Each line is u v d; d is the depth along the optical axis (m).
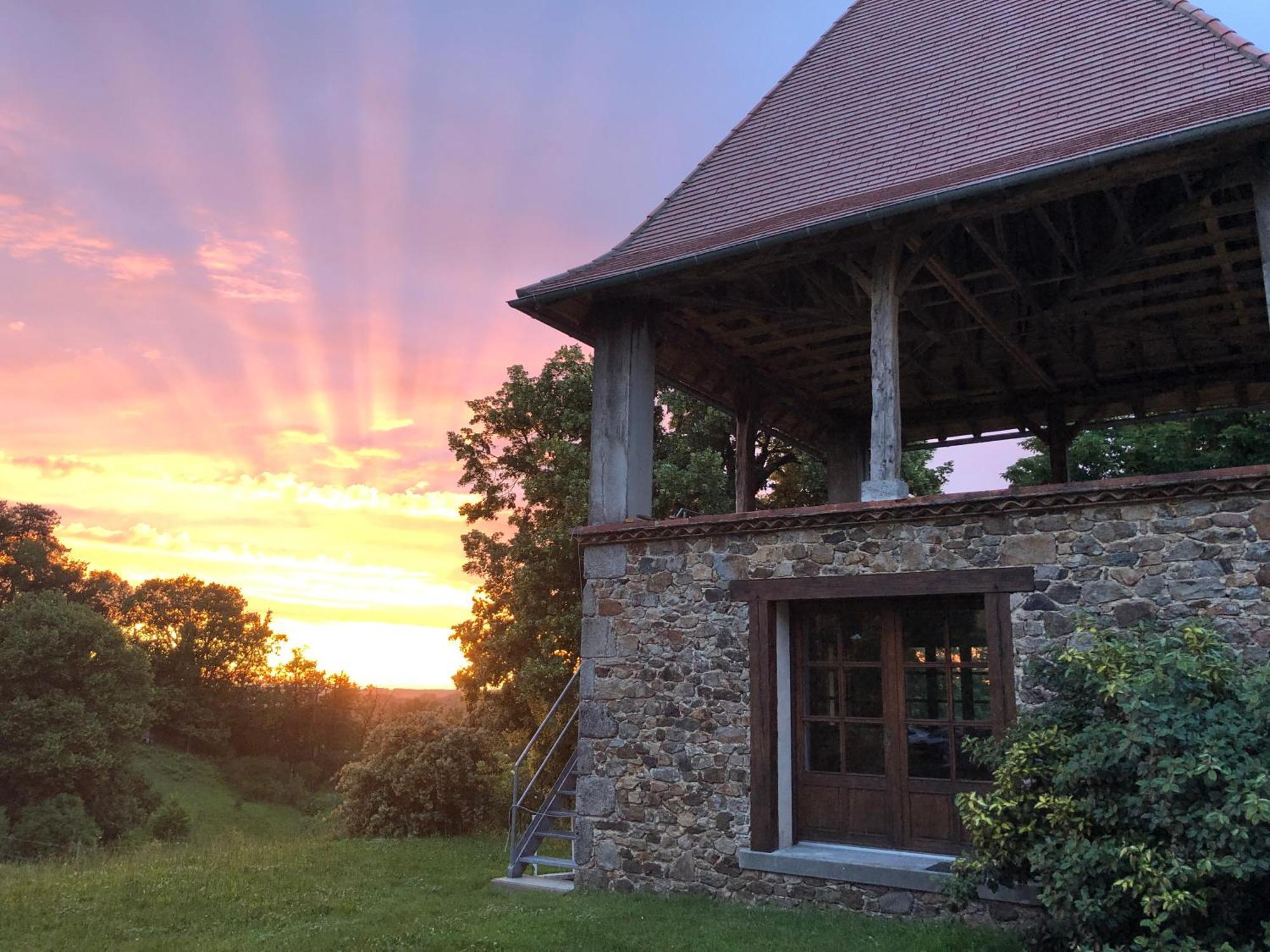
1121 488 5.98
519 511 18.25
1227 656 5.08
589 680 8.10
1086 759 4.80
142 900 7.93
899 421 7.16
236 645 54.06
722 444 18.30
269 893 8.30
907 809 6.87
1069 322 9.42
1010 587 6.31
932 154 7.70
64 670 32.66
